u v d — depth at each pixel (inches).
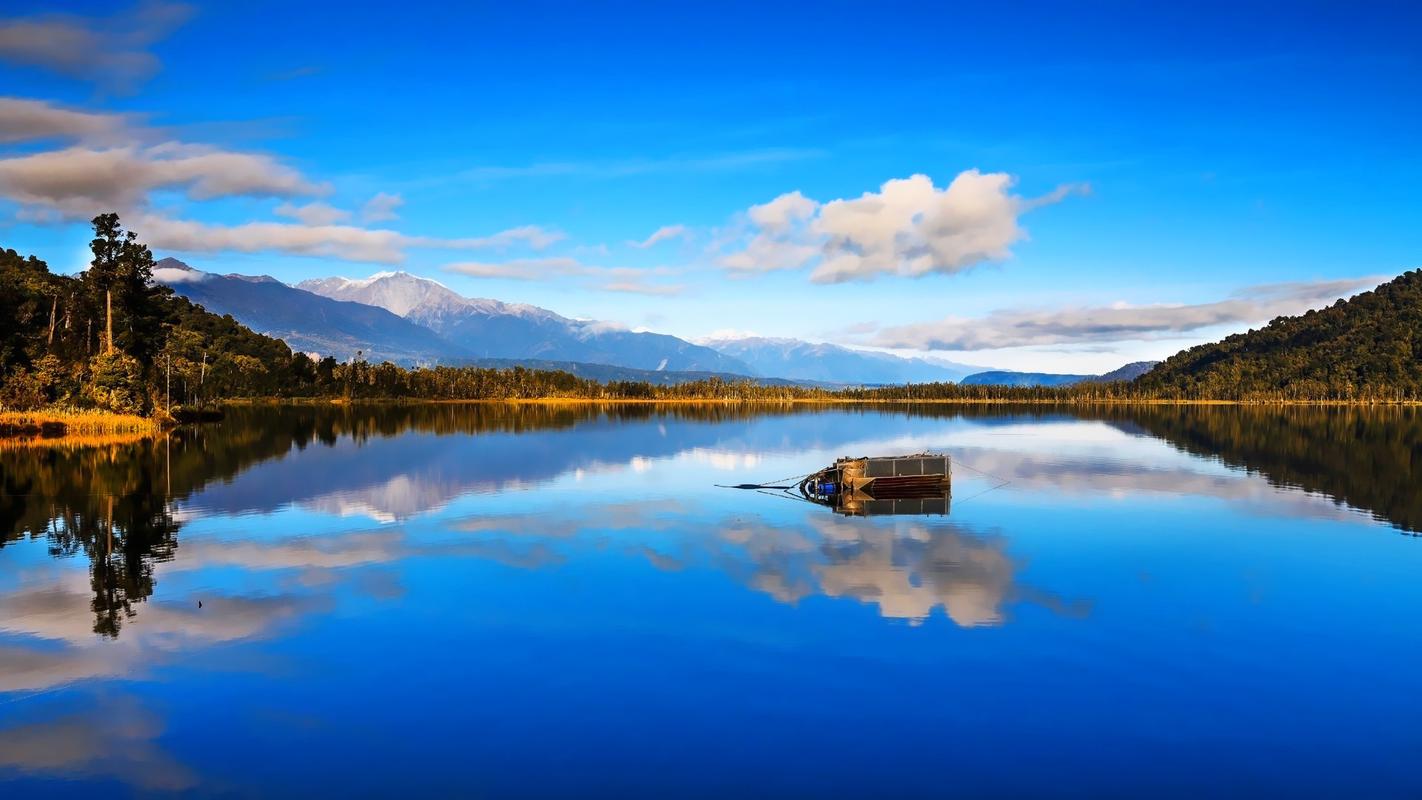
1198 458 3553.2
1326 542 1716.3
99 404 4763.8
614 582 1380.4
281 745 813.9
